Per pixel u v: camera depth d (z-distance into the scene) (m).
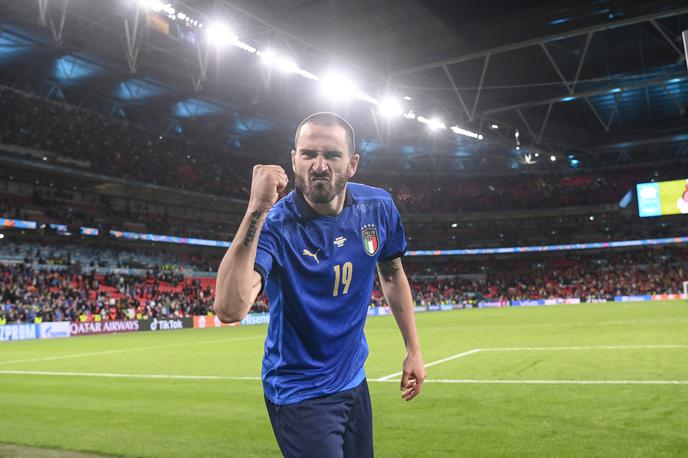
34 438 6.20
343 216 2.61
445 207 65.25
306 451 2.37
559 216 65.38
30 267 35.34
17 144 36.03
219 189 49.00
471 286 61.41
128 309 34.75
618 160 63.50
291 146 55.75
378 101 34.41
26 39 32.53
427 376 9.72
